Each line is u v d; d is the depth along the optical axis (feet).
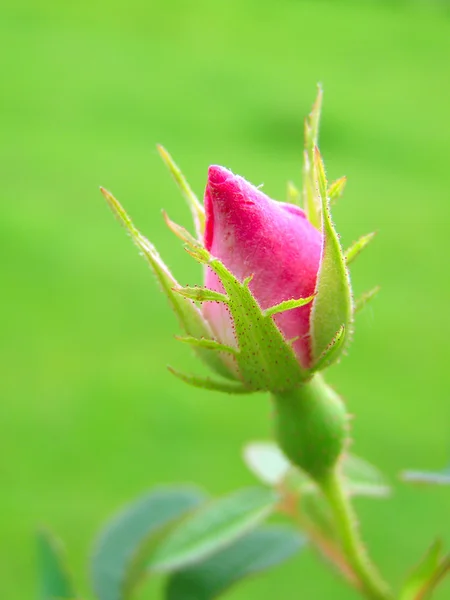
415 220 2.77
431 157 3.43
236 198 0.51
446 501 1.58
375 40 5.81
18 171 3.19
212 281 0.52
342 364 1.98
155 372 1.96
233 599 1.40
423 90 4.59
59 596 0.59
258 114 3.97
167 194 2.91
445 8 6.61
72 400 1.84
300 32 5.95
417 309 2.21
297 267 0.51
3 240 2.55
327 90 4.52
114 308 2.22
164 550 0.57
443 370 1.93
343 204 2.90
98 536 0.61
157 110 4.09
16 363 1.98
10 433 1.76
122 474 1.63
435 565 0.57
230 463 1.66
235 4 6.73
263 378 0.53
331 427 0.55
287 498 0.60
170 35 5.77
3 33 5.49
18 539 1.49
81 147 3.51
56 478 1.63
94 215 2.75
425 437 1.69
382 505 1.57
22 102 4.23
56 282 2.33
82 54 5.16
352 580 0.59
